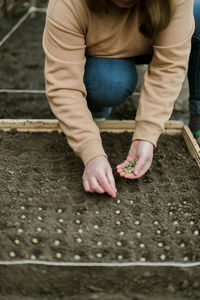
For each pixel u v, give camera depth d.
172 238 1.50
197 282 1.38
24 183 1.65
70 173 1.71
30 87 2.42
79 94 1.56
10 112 2.20
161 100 1.58
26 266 1.39
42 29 3.25
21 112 2.21
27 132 1.91
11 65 2.63
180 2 1.48
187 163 1.79
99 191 1.51
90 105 1.87
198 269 1.41
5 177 1.67
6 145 1.83
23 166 1.73
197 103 1.89
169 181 1.70
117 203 1.60
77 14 1.48
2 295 1.32
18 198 1.59
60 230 1.50
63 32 1.49
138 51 1.67
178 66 1.58
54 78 1.55
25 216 1.54
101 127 1.93
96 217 1.55
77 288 1.35
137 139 1.57
